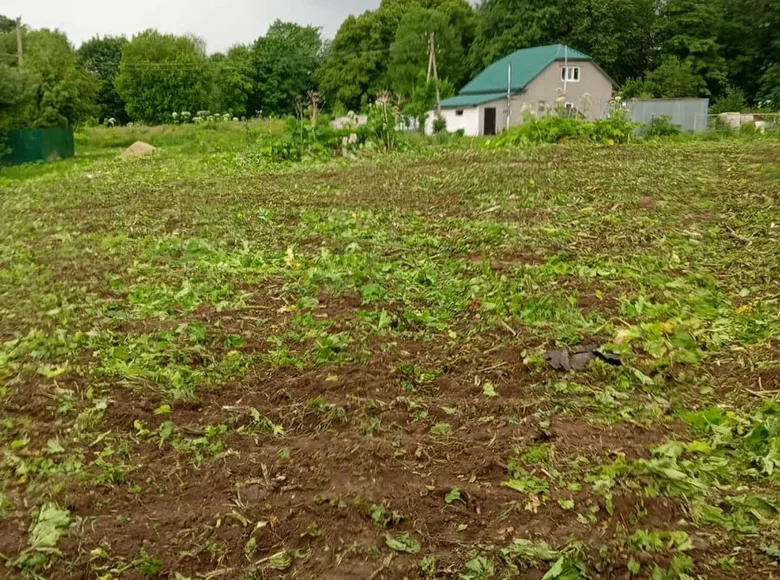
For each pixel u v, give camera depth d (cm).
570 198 1124
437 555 322
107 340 565
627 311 608
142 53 5325
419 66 5803
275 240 909
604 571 310
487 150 2078
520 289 668
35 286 714
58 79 3631
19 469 386
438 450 407
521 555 318
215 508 357
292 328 591
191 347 543
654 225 925
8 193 1515
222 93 6047
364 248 852
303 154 2133
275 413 450
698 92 5000
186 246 864
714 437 418
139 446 414
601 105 4638
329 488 370
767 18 5172
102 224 1046
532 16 5566
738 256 782
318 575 311
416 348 552
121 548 328
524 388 480
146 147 2944
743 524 340
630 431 425
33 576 308
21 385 485
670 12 5247
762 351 528
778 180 1235
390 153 2175
